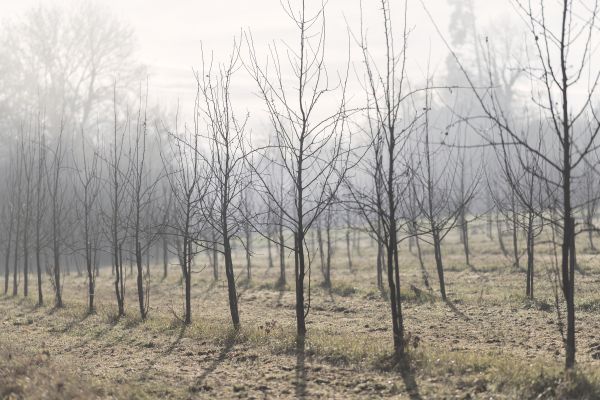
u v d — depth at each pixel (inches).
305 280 1049.5
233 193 576.4
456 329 580.1
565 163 341.7
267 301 847.1
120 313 720.3
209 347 515.2
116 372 437.7
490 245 1445.6
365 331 591.5
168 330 602.9
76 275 1446.9
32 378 380.8
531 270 733.3
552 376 348.5
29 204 1080.8
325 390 371.9
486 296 770.2
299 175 494.0
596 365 396.5
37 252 892.0
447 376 385.1
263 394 369.1
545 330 552.7
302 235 506.3
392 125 429.1
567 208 346.0
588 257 1089.4
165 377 419.8
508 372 367.9
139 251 690.2
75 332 626.2
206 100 575.5
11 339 580.1
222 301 877.2
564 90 334.3
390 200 436.8
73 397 349.4
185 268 639.1
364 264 1332.4
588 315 609.6
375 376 396.5
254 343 513.0
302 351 469.7
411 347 467.8
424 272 1034.7
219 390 382.3
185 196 713.0
